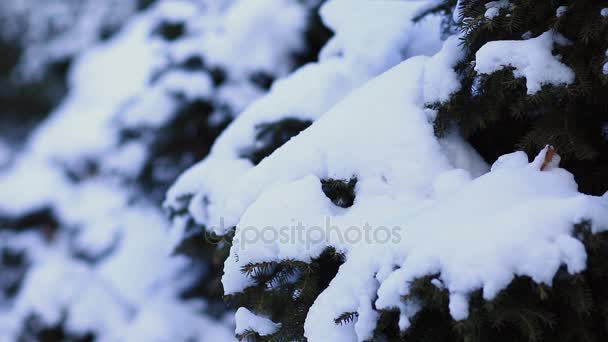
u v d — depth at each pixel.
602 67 1.04
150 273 1.77
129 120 1.66
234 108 1.59
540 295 0.97
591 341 1.00
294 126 1.28
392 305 1.00
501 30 1.10
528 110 1.10
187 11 1.71
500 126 1.15
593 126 1.10
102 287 1.94
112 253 1.91
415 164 1.11
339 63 1.32
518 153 1.08
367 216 1.08
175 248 1.34
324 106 1.27
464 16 1.13
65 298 1.92
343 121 1.15
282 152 1.16
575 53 1.05
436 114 1.13
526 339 1.02
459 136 1.14
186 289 1.70
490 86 1.08
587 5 1.06
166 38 1.74
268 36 1.59
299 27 1.57
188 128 1.66
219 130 1.64
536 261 0.97
